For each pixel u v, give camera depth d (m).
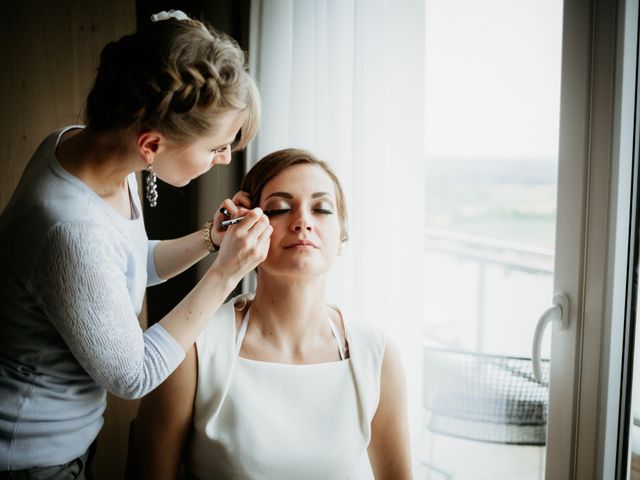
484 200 5.58
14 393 0.86
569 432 1.13
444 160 5.57
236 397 0.97
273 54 1.52
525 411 1.54
